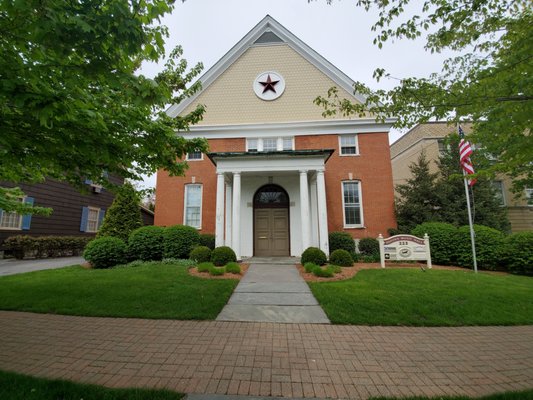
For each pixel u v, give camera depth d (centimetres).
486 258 963
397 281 726
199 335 422
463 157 946
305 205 1077
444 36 386
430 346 390
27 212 709
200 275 795
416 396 269
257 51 1488
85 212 1883
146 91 286
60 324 467
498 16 358
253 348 378
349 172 1340
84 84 326
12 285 696
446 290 642
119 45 259
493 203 1442
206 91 1469
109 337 413
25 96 248
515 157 422
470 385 292
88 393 258
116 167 528
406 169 2066
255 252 1264
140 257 1088
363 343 398
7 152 371
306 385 288
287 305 564
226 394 270
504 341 411
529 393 266
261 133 1402
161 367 324
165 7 264
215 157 1116
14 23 240
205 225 1344
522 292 634
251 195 1298
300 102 1423
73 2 237
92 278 769
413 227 1329
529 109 326
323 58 1437
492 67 375
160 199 1385
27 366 325
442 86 414
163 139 461
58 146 367
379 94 458
